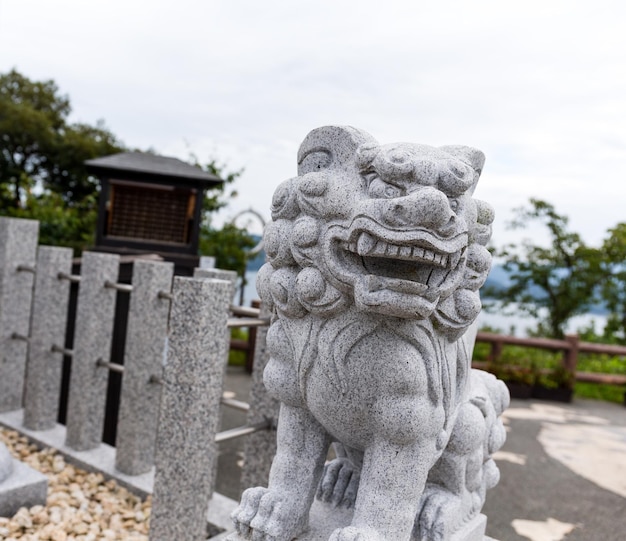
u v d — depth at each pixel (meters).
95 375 3.33
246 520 1.56
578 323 10.38
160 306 3.07
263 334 2.67
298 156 1.50
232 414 5.07
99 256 3.24
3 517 2.62
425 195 1.20
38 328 3.54
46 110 16.66
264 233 1.53
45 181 16.42
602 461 4.63
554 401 6.89
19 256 3.80
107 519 2.79
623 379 7.16
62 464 3.24
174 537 2.30
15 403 3.91
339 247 1.36
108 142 16.53
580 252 9.62
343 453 1.89
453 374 1.52
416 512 1.63
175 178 5.17
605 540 3.21
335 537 1.43
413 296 1.26
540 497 3.79
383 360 1.39
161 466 2.33
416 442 1.46
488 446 1.88
